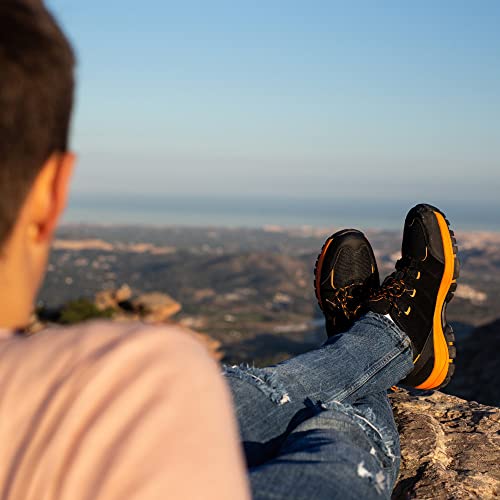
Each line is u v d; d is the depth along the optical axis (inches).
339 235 117.0
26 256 24.8
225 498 21.4
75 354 23.7
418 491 75.2
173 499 20.3
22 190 23.1
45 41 22.4
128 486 20.4
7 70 21.6
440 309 98.0
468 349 481.4
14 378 23.8
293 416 58.9
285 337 4035.4
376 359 72.9
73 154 24.7
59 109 23.0
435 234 106.2
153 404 22.1
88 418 22.0
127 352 23.4
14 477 21.8
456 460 84.3
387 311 89.0
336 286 112.0
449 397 109.7
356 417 56.9
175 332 25.5
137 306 954.7
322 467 44.0
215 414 23.3
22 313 25.7
